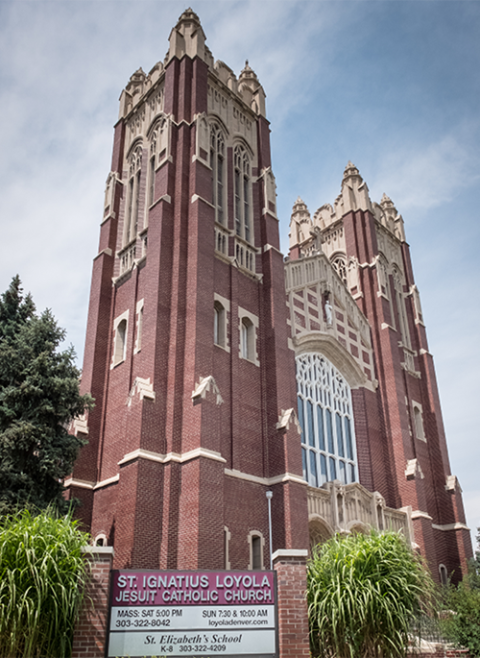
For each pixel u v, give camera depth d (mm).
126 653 12008
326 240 48281
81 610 12117
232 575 13227
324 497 29281
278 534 25797
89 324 31734
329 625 14867
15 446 21156
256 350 30125
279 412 28422
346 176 48062
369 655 14609
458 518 39312
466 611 22672
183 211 29438
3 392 22078
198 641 12477
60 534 12820
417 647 19062
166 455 23781
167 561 21750
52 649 11719
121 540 22000
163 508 22797
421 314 47938
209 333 26625
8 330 24750
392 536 16359
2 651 11352
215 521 22453
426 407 43594
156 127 34406
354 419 37188
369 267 44125
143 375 25672
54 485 22141
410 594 15305
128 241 33688
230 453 26141
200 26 35531
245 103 37312
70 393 23047
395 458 37438
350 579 14805
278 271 32719
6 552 12070
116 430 27656
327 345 36469
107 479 26516
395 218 51438
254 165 36312
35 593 11820
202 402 24125
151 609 12477
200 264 27656
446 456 42125
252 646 12727
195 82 33281
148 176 33500
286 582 13508
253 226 34062
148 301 27344
